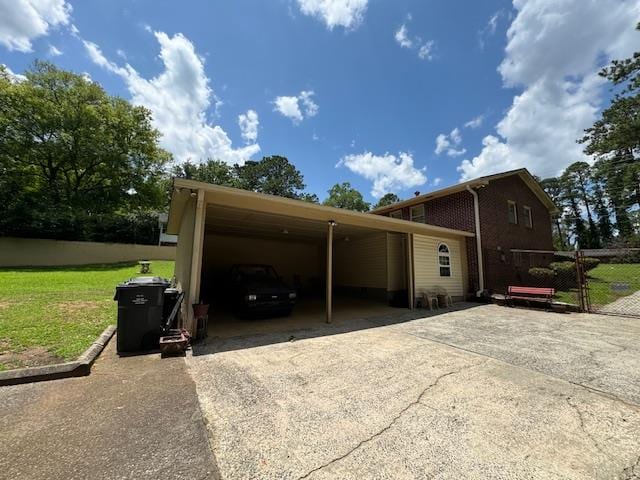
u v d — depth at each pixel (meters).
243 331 6.27
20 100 19.55
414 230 9.84
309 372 3.90
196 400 3.05
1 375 3.34
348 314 8.49
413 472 2.00
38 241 17.61
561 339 5.61
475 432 2.51
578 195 38.38
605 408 2.94
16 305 6.65
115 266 17.89
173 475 1.95
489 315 8.27
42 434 2.40
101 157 21.94
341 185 51.00
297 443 2.34
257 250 14.02
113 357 4.38
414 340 5.57
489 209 12.12
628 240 27.56
